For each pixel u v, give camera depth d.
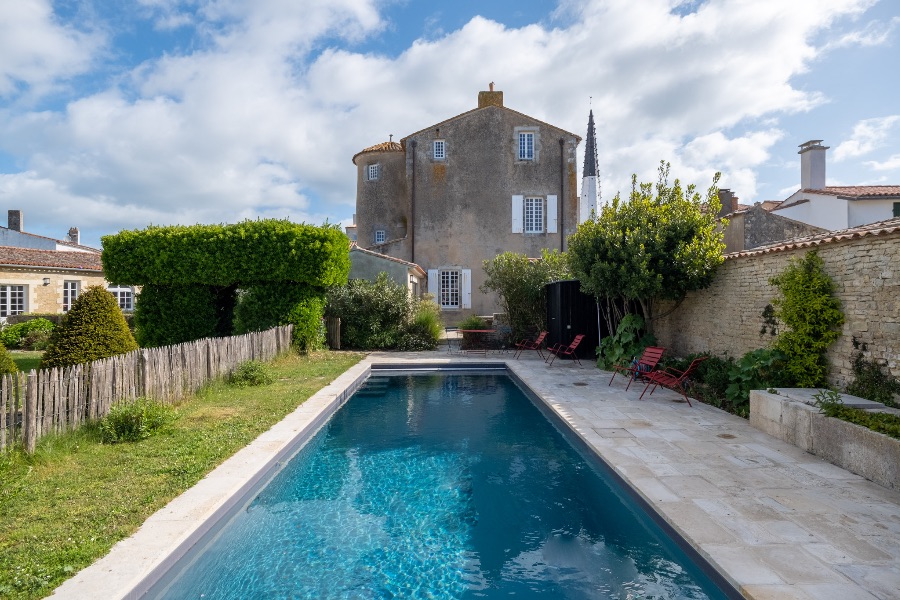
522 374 12.49
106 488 4.73
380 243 27.09
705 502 4.50
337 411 9.74
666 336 13.12
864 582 3.19
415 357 15.84
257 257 13.97
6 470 5.00
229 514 4.70
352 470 6.55
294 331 14.82
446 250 25.33
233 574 4.02
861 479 5.07
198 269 13.85
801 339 7.39
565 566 4.13
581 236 12.31
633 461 5.70
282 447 6.20
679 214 10.89
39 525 3.97
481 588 3.83
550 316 17.12
